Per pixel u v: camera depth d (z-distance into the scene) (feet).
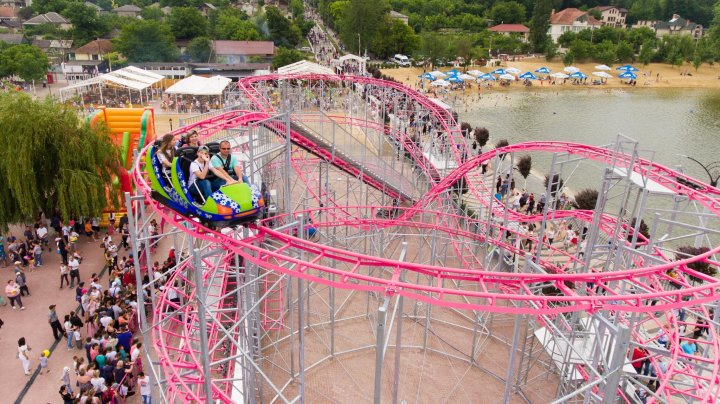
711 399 61.05
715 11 488.44
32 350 86.33
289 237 60.85
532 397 79.00
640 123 293.02
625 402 77.05
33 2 587.27
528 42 497.87
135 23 374.02
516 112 315.17
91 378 74.08
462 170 113.91
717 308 75.87
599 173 205.46
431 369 85.15
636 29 504.43
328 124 203.10
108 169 126.11
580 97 366.43
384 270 116.26
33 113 116.26
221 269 87.04
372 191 158.61
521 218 118.52
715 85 420.36
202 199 57.26
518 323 65.10
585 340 74.59
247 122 97.66
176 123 222.28
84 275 108.68
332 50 455.22
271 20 439.63
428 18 522.88
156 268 97.50
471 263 117.39
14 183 111.55
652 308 56.13
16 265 101.14
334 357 87.15
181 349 70.85
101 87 242.37
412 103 217.36
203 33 411.34
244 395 65.57
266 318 93.71
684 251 99.76
